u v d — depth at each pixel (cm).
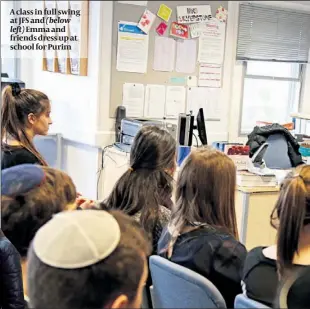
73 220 77
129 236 77
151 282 137
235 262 136
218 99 192
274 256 125
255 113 202
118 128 180
